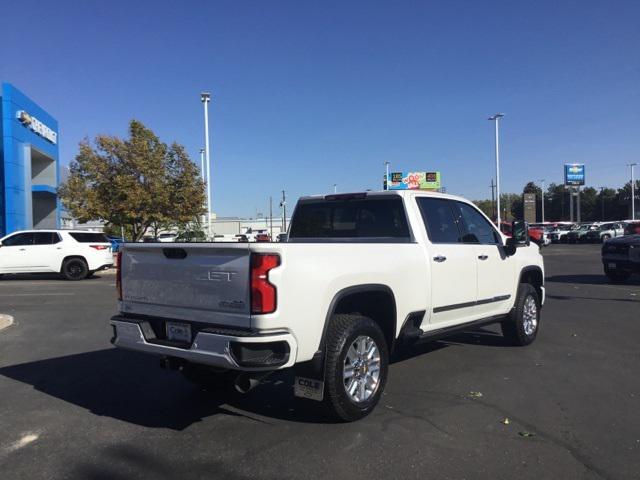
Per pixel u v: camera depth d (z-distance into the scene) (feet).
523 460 13.32
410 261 18.17
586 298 42.91
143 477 12.65
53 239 61.98
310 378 15.24
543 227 191.31
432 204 20.75
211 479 12.49
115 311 37.76
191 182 92.17
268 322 13.51
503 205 422.82
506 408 17.03
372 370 16.42
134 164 86.63
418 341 19.15
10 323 32.35
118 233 125.18
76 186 87.45
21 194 89.86
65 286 55.57
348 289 15.58
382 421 15.96
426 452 13.79
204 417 16.62
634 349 25.00
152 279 16.11
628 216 332.39
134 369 22.45
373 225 20.33
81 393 19.22
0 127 87.10
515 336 25.32
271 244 13.62
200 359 14.24
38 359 24.25
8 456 13.92
